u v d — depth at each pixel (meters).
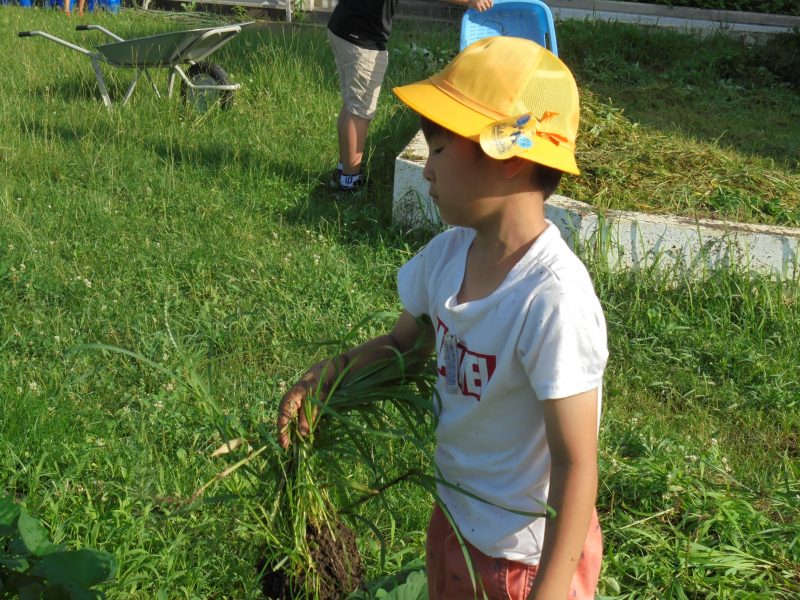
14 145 4.81
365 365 1.57
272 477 1.59
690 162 4.56
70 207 4.09
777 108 6.71
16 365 2.87
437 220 4.11
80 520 2.16
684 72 7.35
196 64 5.79
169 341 3.03
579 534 1.21
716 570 2.25
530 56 1.30
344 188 4.57
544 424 1.31
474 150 1.27
